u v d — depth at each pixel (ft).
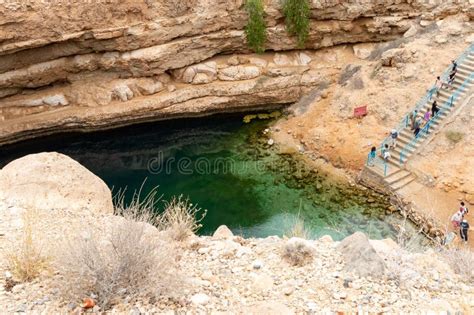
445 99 74.79
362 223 62.18
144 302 17.66
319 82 91.86
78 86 87.51
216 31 88.63
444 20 86.99
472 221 59.47
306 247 22.94
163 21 83.87
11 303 17.22
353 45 94.53
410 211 63.26
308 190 70.18
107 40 82.74
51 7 76.69
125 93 86.69
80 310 16.88
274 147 82.02
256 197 68.80
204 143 84.94
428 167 68.03
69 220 25.88
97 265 18.06
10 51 77.56
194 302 18.16
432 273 21.91
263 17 88.79
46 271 19.38
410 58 82.64
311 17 90.07
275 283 20.40
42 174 29.89
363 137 76.95
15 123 82.38
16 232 23.63
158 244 20.22
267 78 91.35
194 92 89.40
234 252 23.66
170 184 72.54
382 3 89.56
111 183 73.15
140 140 86.53
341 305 18.66
